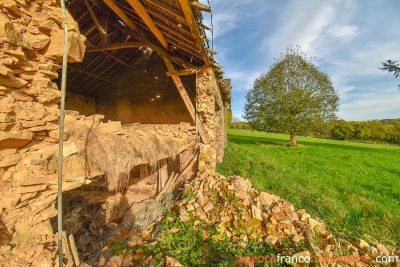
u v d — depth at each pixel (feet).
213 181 15.79
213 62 17.88
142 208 14.80
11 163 5.23
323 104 54.44
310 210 15.98
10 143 5.16
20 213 5.54
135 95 34.76
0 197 5.20
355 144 92.68
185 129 18.61
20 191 5.39
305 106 54.70
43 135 6.17
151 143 11.66
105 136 8.78
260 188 19.57
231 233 11.39
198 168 19.54
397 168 33.65
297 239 10.65
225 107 49.62
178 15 10.41
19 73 5.58
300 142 83.51
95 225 13.39
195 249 10.10
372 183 24.22
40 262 5.59
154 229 12.29
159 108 34.06
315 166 33.09
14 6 5.29
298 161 37.17
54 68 6.81
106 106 36.35
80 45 6.99
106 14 21.63
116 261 9.14
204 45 14.25
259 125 62.03
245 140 73.82
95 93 36.42
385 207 17.24
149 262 9.07
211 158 19.19
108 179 8.38
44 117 6.14
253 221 11.95
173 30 13.99
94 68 30.40
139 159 10.17
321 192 20.36
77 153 6.98
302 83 55.57
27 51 5.85
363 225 13.97
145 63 34.27
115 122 9.98
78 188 18.43
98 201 16.11
